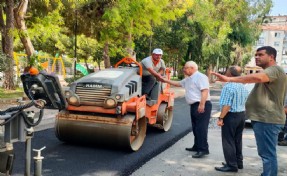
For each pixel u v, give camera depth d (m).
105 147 6.91
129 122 6.36
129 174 5.38
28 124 3.34
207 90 6.41
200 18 27.16
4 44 14.40
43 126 8.64
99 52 29.25
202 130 6.51
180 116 11.51
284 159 6.59
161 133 8.52
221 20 29.78
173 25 27.89
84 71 26.09
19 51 29.25
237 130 5.68
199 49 29.75
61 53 31.12
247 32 33.59
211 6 27.92
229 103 5.42
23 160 5.69
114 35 19.03
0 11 14.24
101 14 18.11
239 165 5.82
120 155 6.36
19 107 3.22
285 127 7.71
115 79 6.63
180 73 32.16
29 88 3.20
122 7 16.39
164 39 28.08
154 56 7.55
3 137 3.46
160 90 8.03
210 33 28.08
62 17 18.56
